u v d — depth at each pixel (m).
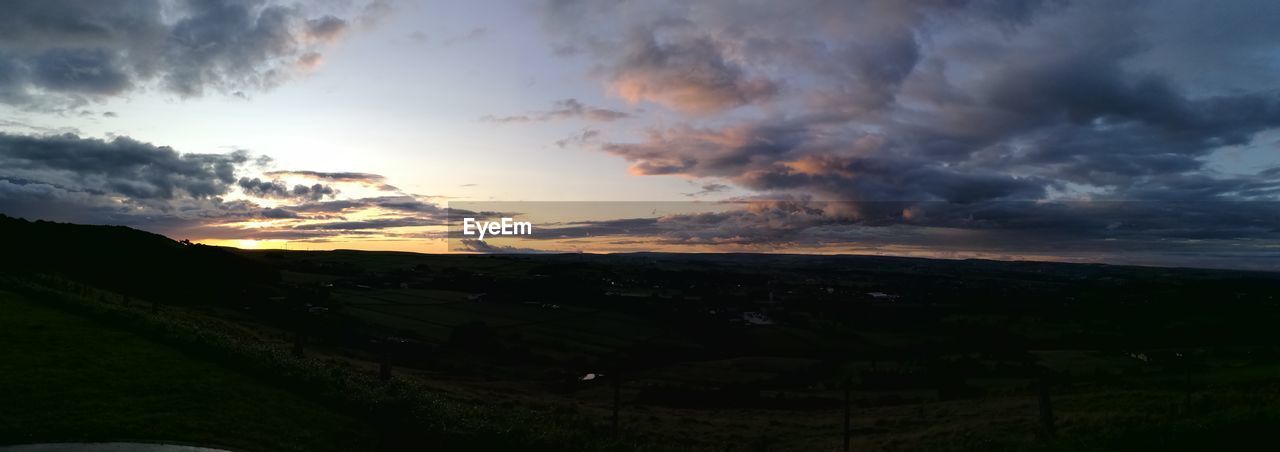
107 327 27.98
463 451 19.56
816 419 42.28
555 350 70.69
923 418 40.25
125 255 66.12
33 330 25.80
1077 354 73.50
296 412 20.73
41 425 16.30
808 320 90.31
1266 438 19.78
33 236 59.75
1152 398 36.81
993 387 56.78
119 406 18.58
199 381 22.12
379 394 22.95
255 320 61.47
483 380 53.28
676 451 24.06
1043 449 21.84
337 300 83.00
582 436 23.09
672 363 68.38
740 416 44.03
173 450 15.89
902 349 76.81
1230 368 59.00
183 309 53.56
